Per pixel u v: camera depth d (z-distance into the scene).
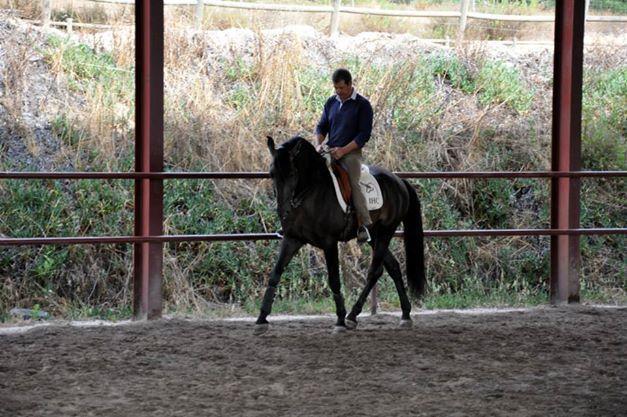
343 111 8.35
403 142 14.73
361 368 6.91
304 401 5.91
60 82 14.45
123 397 6.00
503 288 13.15
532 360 7.29
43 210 12.35
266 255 12.82
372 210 8.41
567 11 10.45
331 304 11.24
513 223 14.29
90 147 13.40
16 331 8.46
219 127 14.20
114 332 8.38
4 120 13.42
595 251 14.48
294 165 7.72
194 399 5.96
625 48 18.41
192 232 12.68
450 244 13.59
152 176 8.97
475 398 6.02
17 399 5.89
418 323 9.18
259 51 15.73
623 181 15.41
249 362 7.12
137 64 9.40
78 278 12.03
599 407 5.81
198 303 11.91
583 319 9.43
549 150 15.33
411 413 5.62
